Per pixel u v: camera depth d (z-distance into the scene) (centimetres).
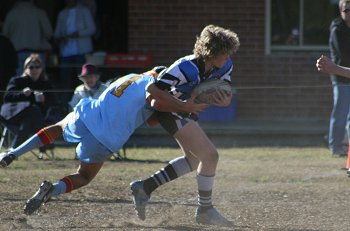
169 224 2428
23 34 5241
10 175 3409
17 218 2516
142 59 5191
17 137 3966
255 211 2662
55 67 5212
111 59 5191
